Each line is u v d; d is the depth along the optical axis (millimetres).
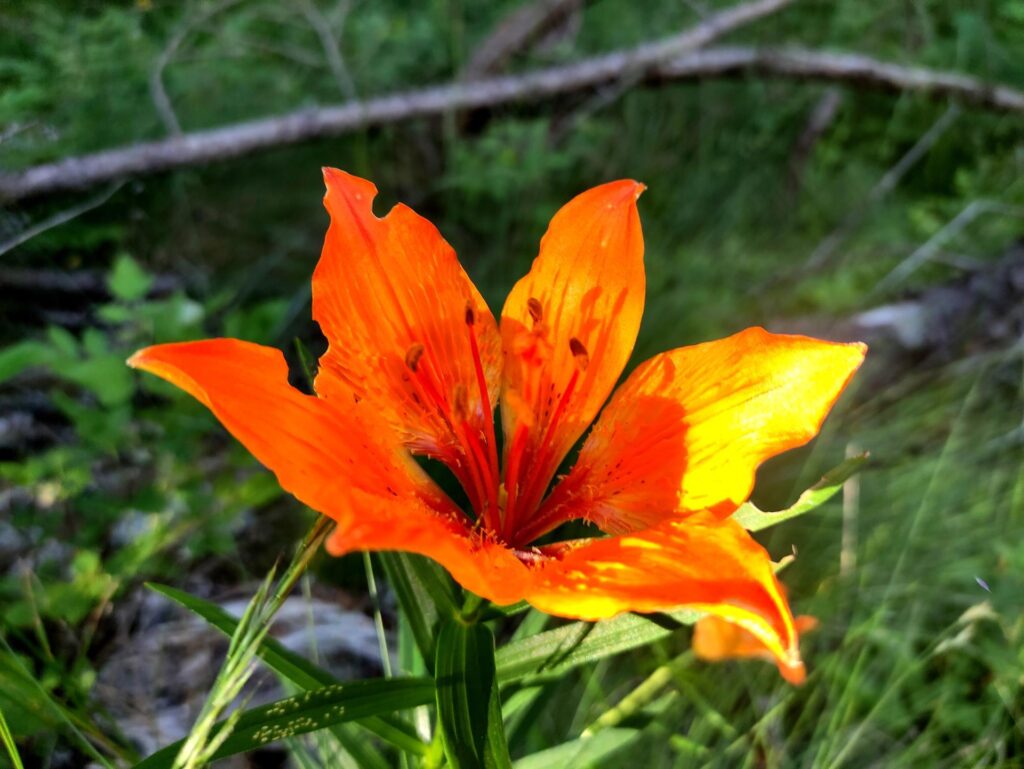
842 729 174
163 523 208
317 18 367
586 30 427
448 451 132
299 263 323
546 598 105
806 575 221
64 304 288
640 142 386
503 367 136
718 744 178
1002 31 412
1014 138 386
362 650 193
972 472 241
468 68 375
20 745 160
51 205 281
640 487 127
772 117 392
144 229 312
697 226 360
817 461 246
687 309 312
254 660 166
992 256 330
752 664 193
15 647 180
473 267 328
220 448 254
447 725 111
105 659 189
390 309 130
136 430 242
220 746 108
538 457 134
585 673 192
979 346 284
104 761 137
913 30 421
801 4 427
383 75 378
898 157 397
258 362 113
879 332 281
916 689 189
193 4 359
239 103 363
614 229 134
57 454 223
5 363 217
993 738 174
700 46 366
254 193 345
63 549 214
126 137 321
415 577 129
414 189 361
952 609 207
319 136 313
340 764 150
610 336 134
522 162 338
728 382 126
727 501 119
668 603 99
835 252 345
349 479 114
